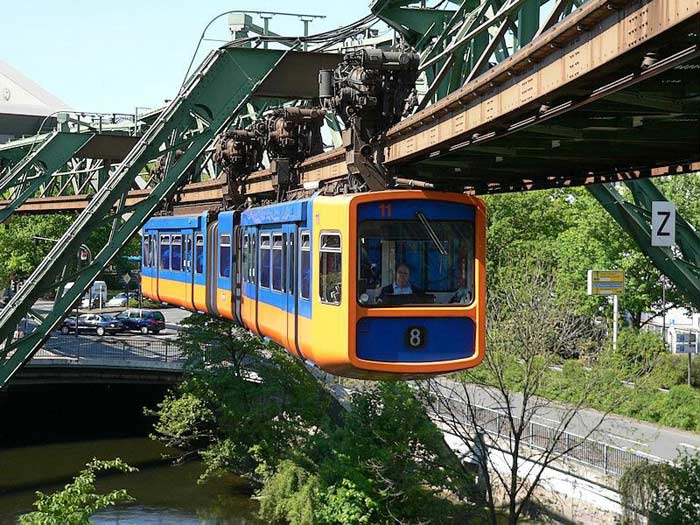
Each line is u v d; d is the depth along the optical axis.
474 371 26.81
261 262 22.36
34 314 22.92
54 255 22.39
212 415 39.19
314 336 17.28
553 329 26.62
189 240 31.11
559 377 27.11
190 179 34.78
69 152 36.53
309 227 17.75
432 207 16.02
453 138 14.83
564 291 29.34
